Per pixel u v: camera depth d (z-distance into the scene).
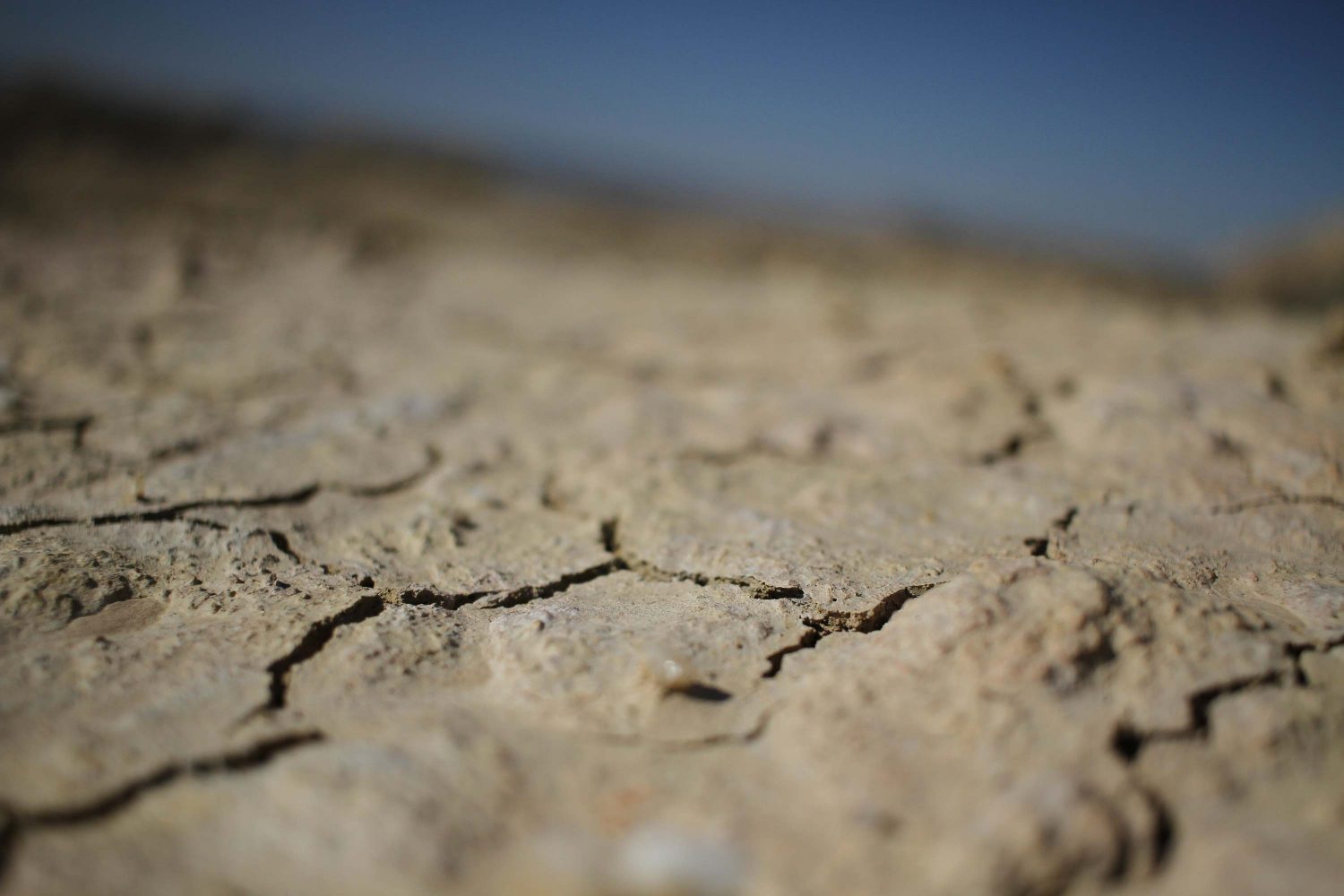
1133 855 0.12
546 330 0.48
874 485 0.26
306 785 0.13
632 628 0.18
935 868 0.12
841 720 0.14
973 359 0.36
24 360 0.33
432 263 0.72
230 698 0.15
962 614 0.16
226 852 0.12
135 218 0.72
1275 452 0.25
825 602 0.19
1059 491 0.24
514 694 0.16
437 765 0.14
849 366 0.39
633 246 0.96
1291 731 0.14
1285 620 0.18
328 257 0.65
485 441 0.29
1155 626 0.16
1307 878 0.12
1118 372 0.34
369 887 0.12
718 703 0.16
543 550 0.22
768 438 0.29
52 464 0.24
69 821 0.12
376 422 0.30
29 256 0.53
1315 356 0.33
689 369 0.40
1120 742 0.14
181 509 0.23
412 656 0.17
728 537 0.22
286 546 0.21
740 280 0.78
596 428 0.30
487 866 0.12
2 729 0.14
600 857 0.12
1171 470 0.25
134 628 0.18
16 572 0.19
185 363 0.35
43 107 1.11
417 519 0.23
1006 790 0.13
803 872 0.12
